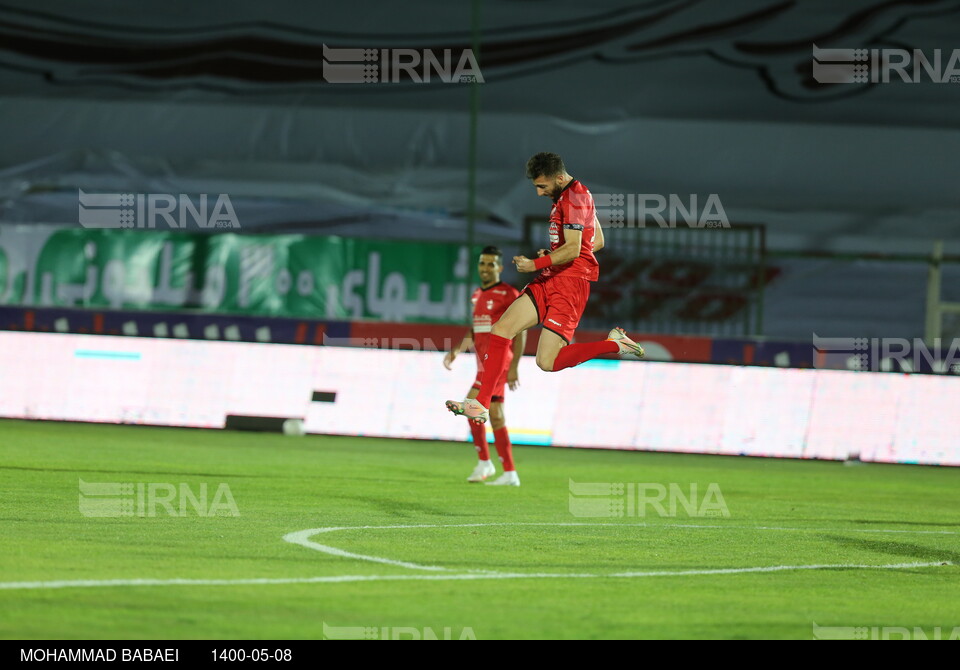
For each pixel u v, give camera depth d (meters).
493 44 84.44
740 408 55.00
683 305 72.69
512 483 37.47
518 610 16.92
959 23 84.06
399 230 79.25
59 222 79.38
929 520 31.97
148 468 36.97
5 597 16.42
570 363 29.78
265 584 18.14
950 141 82.44
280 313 67.88
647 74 84.00
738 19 84.44
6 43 84.50
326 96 83.94
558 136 82.06
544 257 29.00
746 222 79.88
